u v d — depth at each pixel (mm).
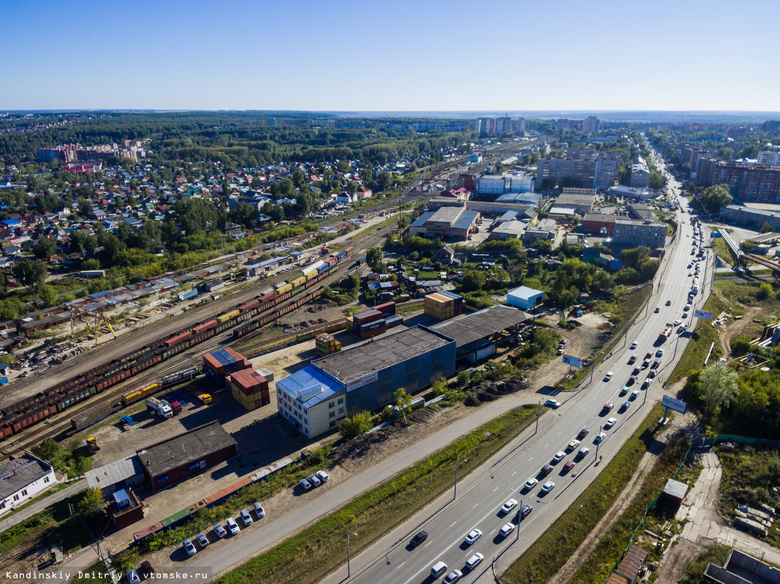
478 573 69688
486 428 103562
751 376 113875
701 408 110062
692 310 163250
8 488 86250
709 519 80688
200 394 121812
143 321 168750
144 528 80188
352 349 124562
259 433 106625
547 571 70000
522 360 131875
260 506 82000
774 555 73500
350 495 85375
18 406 115250
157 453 94438
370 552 73500
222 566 71375
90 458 98438
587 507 81938
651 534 77500
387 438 101062
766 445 98062
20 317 167875
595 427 103750
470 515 80562
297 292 196000
